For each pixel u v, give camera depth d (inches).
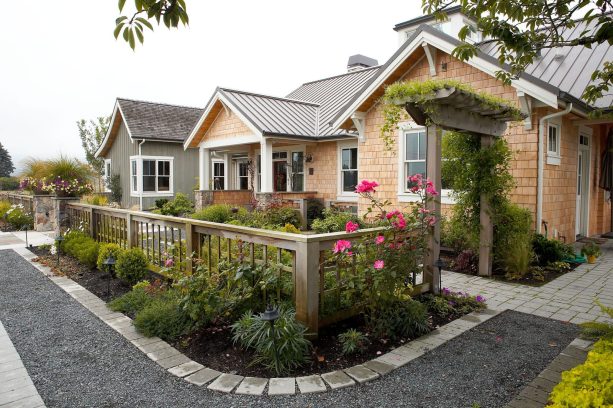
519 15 125.4
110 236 280.8
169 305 158.7
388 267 145.3
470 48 137.9
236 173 658.2
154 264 228.8
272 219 431.8
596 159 411.2
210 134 562.9
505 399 105.1
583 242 360.2
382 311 150.2
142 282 200.5
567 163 333.4
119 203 731.4
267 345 119.0
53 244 321.1
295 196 507.8
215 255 186.5
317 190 526.6
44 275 242.1
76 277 237.0
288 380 114.1
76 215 346.0
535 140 278.1
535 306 187.0
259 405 102.2
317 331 140.8
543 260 271.0
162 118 717.9
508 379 116.0
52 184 360.2
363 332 147.6
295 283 142.2
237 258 164.6
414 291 181.9
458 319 167.9
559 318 170.2
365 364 124.4
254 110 495.8
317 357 129.7
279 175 579.2
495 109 214.8
